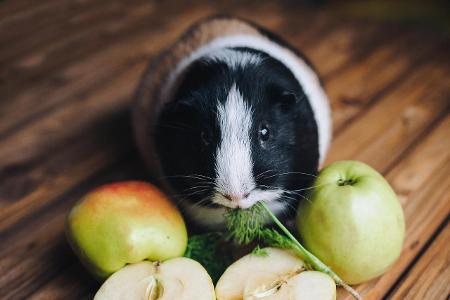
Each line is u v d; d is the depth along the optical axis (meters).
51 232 0.52
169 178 0.49
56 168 0.58
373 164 0.56
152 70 0.56
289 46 0.56
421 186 0.53
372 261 0.43
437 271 0.46
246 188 0.43
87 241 0.44
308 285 0.42
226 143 0.44
